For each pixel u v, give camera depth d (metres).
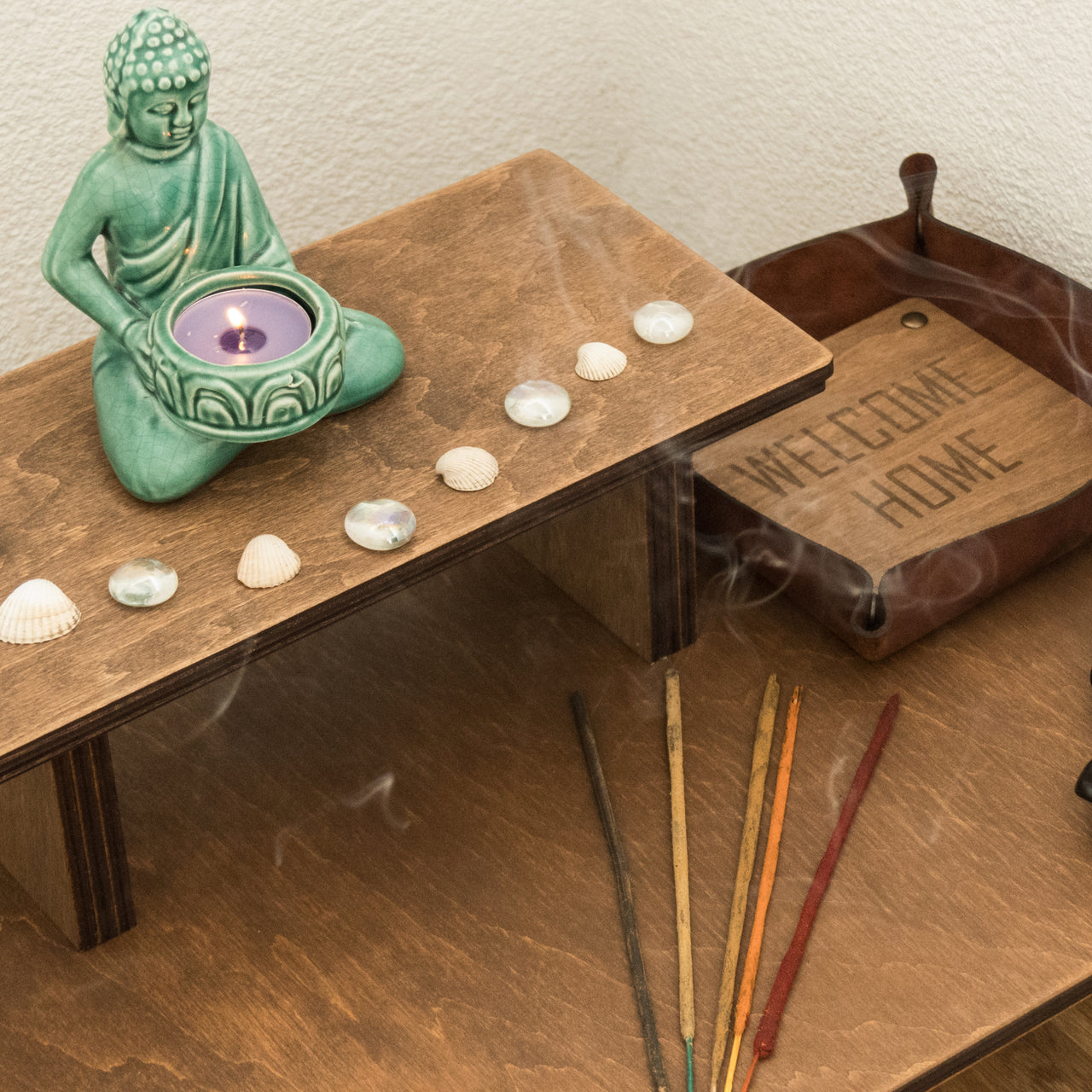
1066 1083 0.88
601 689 0.85
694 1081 0.66
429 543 0.67
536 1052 0.68
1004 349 0.98
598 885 0.75
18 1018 0.71
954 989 0.69
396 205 1.17
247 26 1.00
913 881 0.74
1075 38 0.85
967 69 0.93
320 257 0.84
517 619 0.90
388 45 1.07
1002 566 0.82
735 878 0.75
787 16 1.03
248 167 0.71
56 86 0.96
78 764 0.67
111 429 0.70
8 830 0.74
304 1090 0.68
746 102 1.10
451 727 0.84
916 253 0.99
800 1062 0.67
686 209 1.22
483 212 0.87
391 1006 0.71
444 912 0.75
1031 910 0.72
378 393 0.74
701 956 0.71
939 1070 0.67
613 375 0.75
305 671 0.88
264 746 0.83
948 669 0.84
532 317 0.79
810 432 0.93
